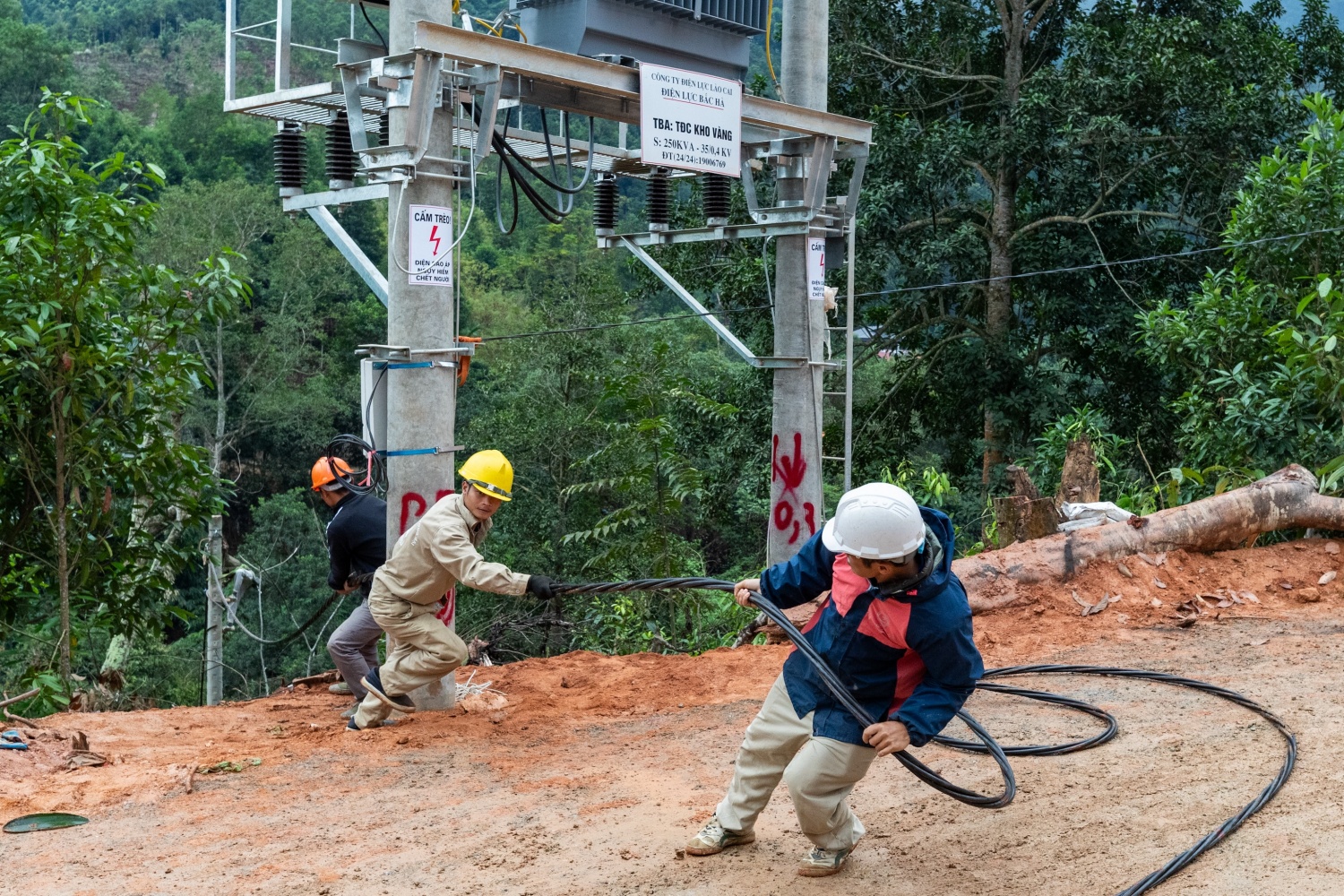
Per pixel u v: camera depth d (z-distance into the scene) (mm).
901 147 19219
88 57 83438
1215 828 4457
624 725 6676
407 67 6645
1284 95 19719
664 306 43375
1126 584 8562
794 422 9969
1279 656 7191
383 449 7012
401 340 6914
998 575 8406
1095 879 4109
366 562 7047
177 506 10414
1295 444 10953
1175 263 20547
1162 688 6652
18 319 8508
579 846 4738
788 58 10023
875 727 3793
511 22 8273
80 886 4461
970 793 4219
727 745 6074
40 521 9836
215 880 4500
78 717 6891
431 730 6609
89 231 8805
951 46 22062
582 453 26062
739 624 13219
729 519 22812
